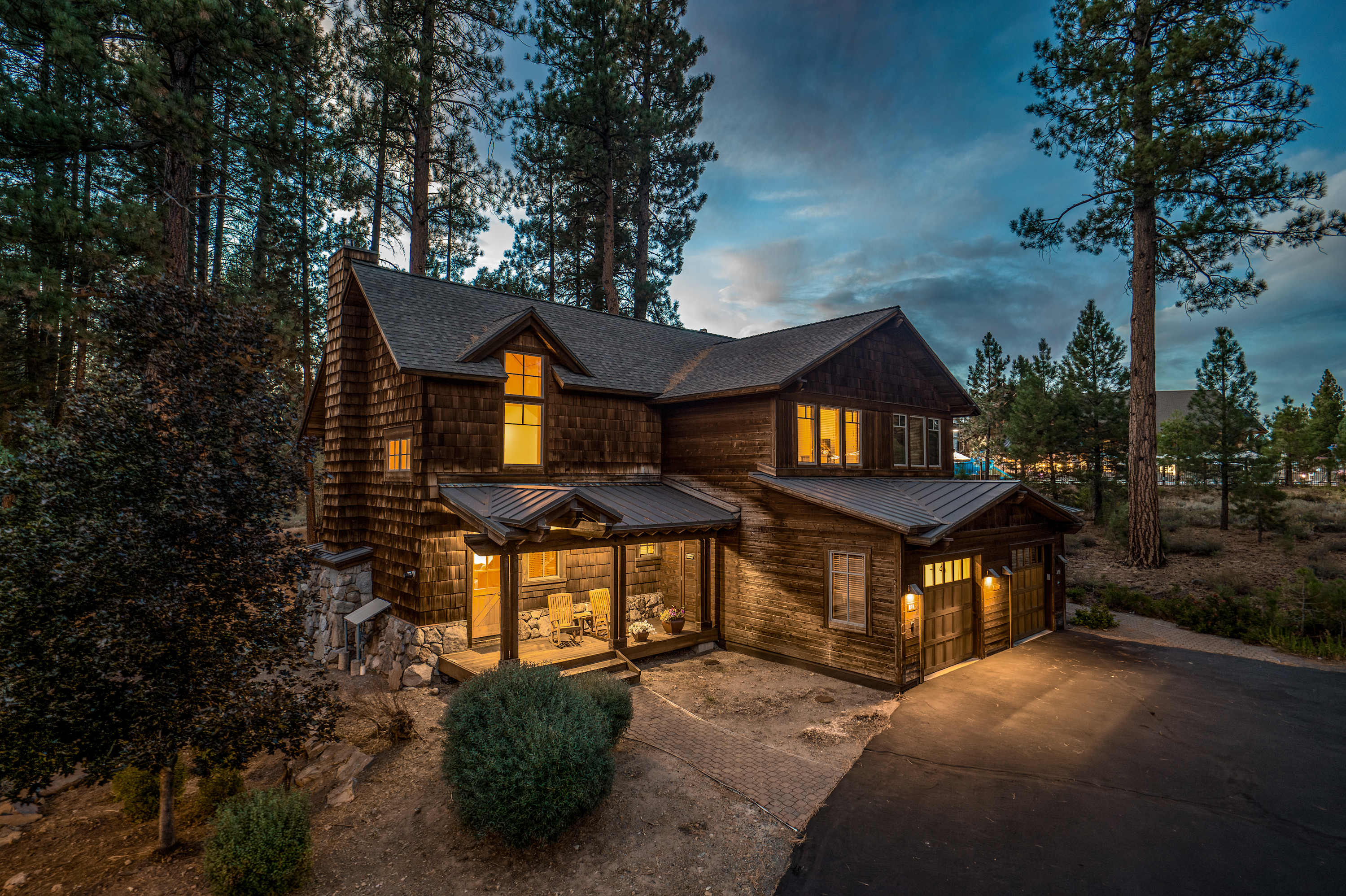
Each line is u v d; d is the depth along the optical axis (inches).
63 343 588.7
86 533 198.7
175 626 209.5
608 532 404.2
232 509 235.5
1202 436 884.0
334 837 245.3
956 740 329.1
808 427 528.1
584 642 471.8
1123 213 738.2
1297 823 247.1
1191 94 662.5
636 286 1123.9
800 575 464.1
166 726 210.5
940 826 249.4
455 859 228.1
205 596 225.0
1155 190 674.8
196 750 227.0
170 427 230.4
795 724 351.9
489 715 249.1
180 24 506.3
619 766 296.7
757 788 278.7
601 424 548.7
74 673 195.0
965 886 213.0
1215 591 621.6
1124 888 211.0
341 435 521.0
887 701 387.9
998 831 245.6
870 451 589.0
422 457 433.1
